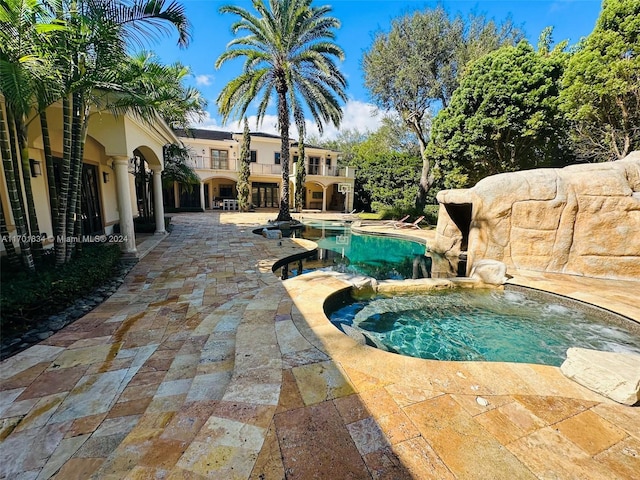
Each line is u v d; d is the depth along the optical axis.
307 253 8.41
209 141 22.78
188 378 2.58
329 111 13.74
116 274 5.69
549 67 10.92
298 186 22.98
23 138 4.27
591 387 2.21
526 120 11.18
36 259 4.91
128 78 4.65
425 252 9.95
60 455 1.80
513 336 3.97
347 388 2.19
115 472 1.61
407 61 15.02
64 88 4.18
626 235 5.36
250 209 22.52
